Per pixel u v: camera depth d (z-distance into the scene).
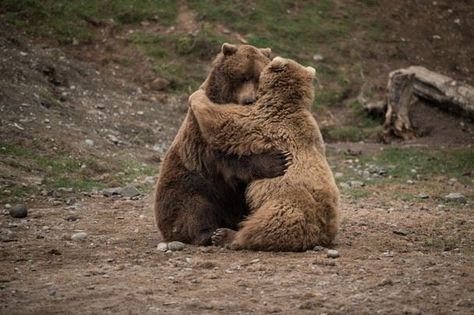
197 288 8.46
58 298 8.09
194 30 25.84
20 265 9.55
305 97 10.20
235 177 10.05
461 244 11.26
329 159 20.41
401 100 23.00
